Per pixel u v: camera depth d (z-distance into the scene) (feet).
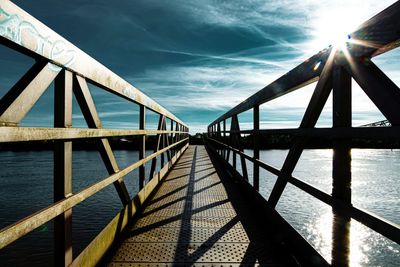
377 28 4.09
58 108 5.04
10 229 3.37
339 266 5.01
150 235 8.59
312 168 54.29
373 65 4.40
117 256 7.17
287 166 7.80
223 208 11.55
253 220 10.05
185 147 49.73
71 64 5.19
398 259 18.33
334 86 5.42
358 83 4.65
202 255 7.25
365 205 30.71
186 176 19.69
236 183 16.80
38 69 4.33
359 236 22.03
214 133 38.14
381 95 3.95
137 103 10.80
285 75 8.21
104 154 7.30
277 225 8.54
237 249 7.63
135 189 31.71
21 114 3.78
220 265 6.77
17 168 50.11
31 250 17.29
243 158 14.56
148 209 11.35
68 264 5.14
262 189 32.94
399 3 3.63
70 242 5.25
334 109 5.40
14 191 32.78
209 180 18.11
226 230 9.03
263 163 10.28
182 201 12.67
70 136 5.01
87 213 23.58
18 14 3.70
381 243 20.77
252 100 12.19
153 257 7.13
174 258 7.07
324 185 38.29
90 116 6.40
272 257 7.16
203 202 12.51
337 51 5.29
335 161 5.24
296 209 26.30
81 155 73.46
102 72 6.91
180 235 8.59
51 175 42.68
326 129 5.49
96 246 6.52
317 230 21.49
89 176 41.06
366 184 41.16
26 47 3.84
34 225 3.88
